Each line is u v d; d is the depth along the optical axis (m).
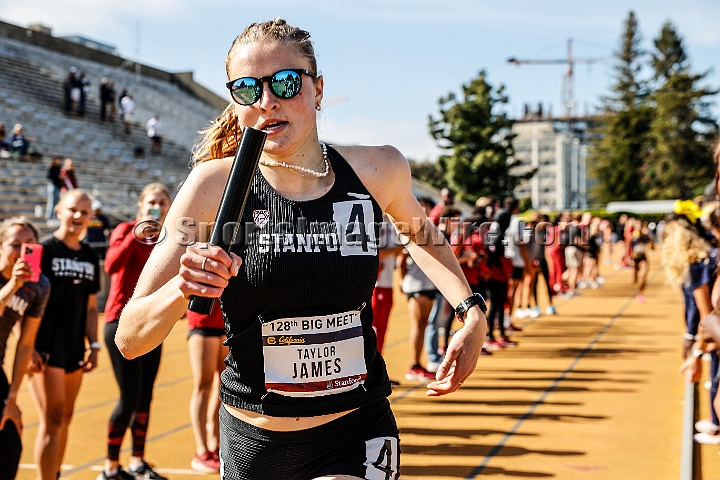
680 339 10.91
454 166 44.94
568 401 7.13
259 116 2.14
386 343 10.84
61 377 4.37
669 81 72.12
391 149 2.48
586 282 19.88
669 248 5.54
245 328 2.15
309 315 2.14
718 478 4.96
